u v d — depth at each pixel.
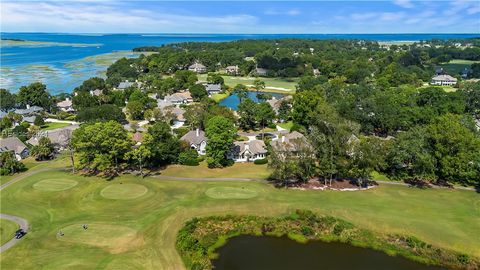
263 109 131.25
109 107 142.88
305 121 125.56
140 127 134.62
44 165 99.12
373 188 81.94
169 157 96.81
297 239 63.38
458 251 58.72
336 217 68.88
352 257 58.09
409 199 75.88
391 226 65.44
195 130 115.06
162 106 166.88
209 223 67.50
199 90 185.62
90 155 92.06
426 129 87.19
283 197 77.31
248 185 84.06
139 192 80.44
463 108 131.62
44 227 66.06
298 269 54.72
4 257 56.75
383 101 126.50
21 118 143.62
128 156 89.19
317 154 83.44
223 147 94.31
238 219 68.69
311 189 81.38
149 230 64.81
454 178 85.00
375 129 128.12
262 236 64.31
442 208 71.75
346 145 81.06
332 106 127.06
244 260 57.06
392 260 57.44
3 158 93.75
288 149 84.88
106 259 56.25
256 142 105.12
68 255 57.28
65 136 112.62
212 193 79.50
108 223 67.25
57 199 77.62
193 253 57.78
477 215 68.81
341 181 85.62
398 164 87.75
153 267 54.50
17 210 72.81
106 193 79.94
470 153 80.12
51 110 164.25
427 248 59.66
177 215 70.00
